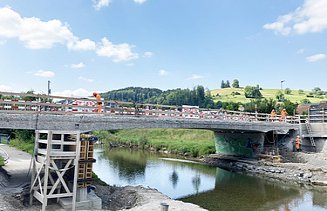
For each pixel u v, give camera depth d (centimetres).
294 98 12169
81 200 1977
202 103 12438
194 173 3997
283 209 2497
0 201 1800
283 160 4372
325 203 2700
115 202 2245
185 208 1844
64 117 2303
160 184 3322
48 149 1827
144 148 6519
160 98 15275
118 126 2684
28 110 2245
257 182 3525
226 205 2578
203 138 6912
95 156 5184
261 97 12975
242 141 4938
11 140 4631
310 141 4988
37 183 2017
